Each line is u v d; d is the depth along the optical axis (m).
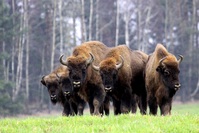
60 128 38.81
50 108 154.88
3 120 45.19
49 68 178.38
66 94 55.97
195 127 36.75
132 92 56.72
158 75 47.44
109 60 50.22
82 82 50.47
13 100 146.75
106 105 55.84
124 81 52.19
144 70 56.38
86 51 52.88
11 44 175.62
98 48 55.12
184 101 170.38
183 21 194.88
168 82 45.88
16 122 43.00
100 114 50.41
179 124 37.69
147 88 50.12
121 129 36.94
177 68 45.88
